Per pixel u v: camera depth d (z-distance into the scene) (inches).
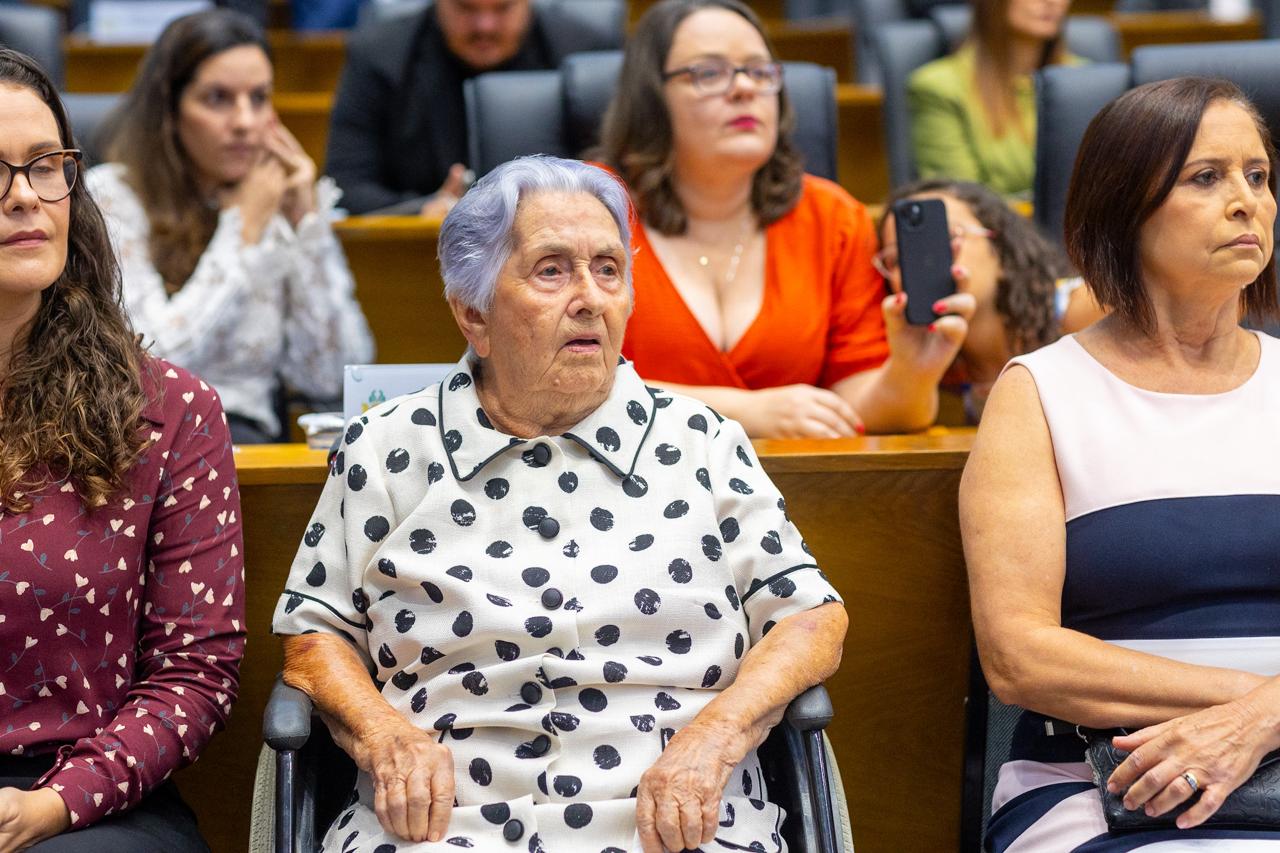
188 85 122.6
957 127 167.5
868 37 209.8
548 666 69.5
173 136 124.0
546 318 71.6
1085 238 77.9
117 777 68.0
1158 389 76.7
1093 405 76.5
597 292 71.9
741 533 74.5
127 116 125.0
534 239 71.9
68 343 72.7
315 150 194.1
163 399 74.1
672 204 111.5
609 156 114.0
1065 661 71.3
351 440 75.2
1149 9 246.8
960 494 78.2
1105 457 75.1
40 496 70.1
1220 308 76.5
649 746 69.3
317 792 71.4
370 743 67.3
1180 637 73.4
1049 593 74.0
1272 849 66.9
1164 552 73.3
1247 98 76.4
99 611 70.5
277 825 65.7
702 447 75.3
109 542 70.9
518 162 74.3
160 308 119.8
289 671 71.6
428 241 136.9
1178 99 74.6
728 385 109.5
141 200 123.3
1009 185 166.4
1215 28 218.5
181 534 73.4
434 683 70.8
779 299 111.0
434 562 71.6
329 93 226.1
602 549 71.9
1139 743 68.9
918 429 107.0
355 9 235.8
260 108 125.4
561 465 73.2
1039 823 72.2
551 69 168.7
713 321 110.5
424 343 138.9
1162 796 67.2
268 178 125.4
